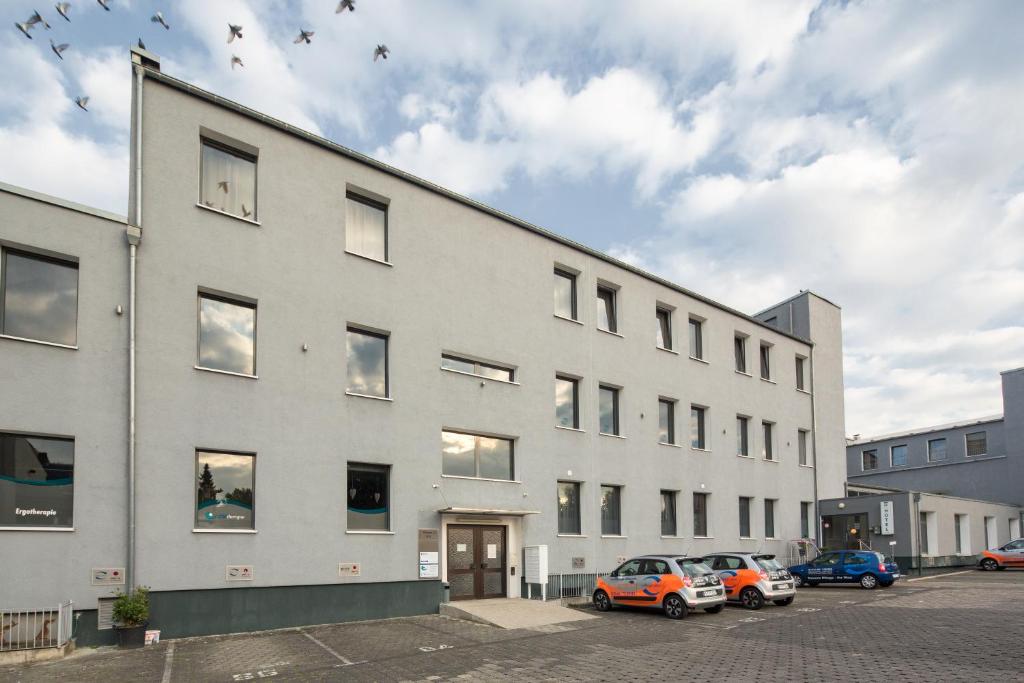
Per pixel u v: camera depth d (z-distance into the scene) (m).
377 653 13.50
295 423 17.00
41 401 13.76
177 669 12.00
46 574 13.40
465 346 20.89
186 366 15.51
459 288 21.03
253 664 12.46
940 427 53.56
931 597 23.19
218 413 15.82
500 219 22.55
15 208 14.01
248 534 15.87
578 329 24.53
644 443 26.20
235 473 16.06
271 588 16.03
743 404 31.42
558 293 24.69
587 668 12.18
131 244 15.03
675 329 28.78
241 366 16.59
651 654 13.45
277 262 17.27
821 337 38.00
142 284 15.13
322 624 16.66
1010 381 49.06
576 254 24.94
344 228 18.67
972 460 50.78
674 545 26.67
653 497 26.16
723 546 28.89
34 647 12.73
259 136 17.38
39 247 14.15
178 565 14.83
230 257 16.48
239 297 16.59
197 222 16.08
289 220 17.62
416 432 19.28
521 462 21.92
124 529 14.27
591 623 17.38
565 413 24.09
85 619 13.71
